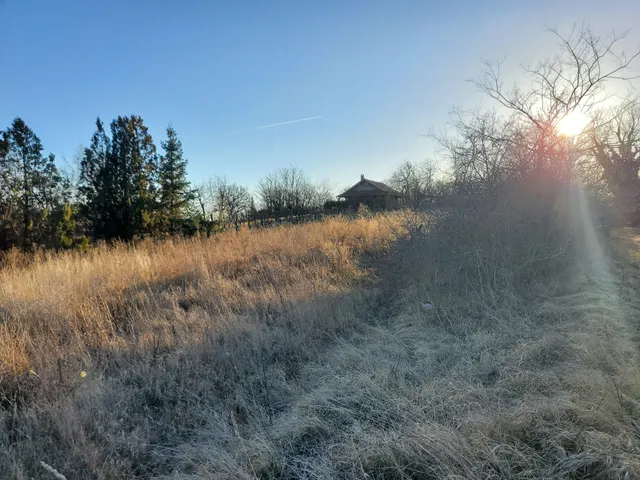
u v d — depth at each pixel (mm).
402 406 2861
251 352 4047
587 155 6996
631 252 8141
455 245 5859
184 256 8781
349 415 2861
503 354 3658
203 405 3059
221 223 20062
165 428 2826
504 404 2826
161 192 20828
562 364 3320
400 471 2199
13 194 16547
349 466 2340
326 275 7012
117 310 5539
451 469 2188
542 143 6625
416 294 5594
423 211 6660
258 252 9414
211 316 5105
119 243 13805
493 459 2205
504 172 6277
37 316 4938
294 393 3250
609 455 2143
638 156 7789
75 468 2330
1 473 2246
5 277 7305
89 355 3850
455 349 3900
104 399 3051
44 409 2865
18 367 3578
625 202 7566
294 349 4137
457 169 6719
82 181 19688
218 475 2248
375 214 13086
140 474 2379
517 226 5980
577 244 6484
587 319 4258
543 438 2400
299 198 35344
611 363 3197
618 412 2533
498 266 5652
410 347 4133
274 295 5695
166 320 5074
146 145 20078
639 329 3922
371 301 5730
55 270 7656
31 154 17922
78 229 16703
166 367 3678
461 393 2973
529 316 4594
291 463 2449
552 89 6789
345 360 3732
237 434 2561
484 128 6934
